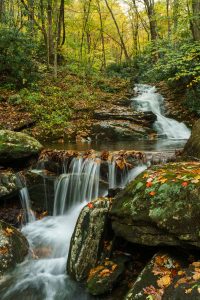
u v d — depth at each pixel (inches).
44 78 541.0
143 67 744.3
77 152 261.9
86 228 175.6
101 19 936.9
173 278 129.0
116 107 479.5
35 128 393.7
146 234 151.6
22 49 474.6
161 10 839.1
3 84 465.7
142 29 1224.2
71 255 174.1
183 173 160.2
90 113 451.2
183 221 139.8
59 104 455.2
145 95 558.9
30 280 172.6
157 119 462.3
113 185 238.1
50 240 208.8
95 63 911.7
